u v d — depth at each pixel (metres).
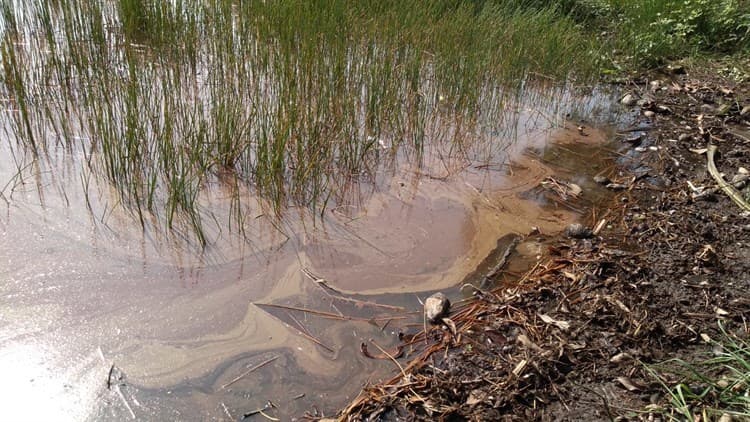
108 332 3.10
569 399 2.83
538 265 3.88
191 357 3.01
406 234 4.14
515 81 6.68
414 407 2.75
